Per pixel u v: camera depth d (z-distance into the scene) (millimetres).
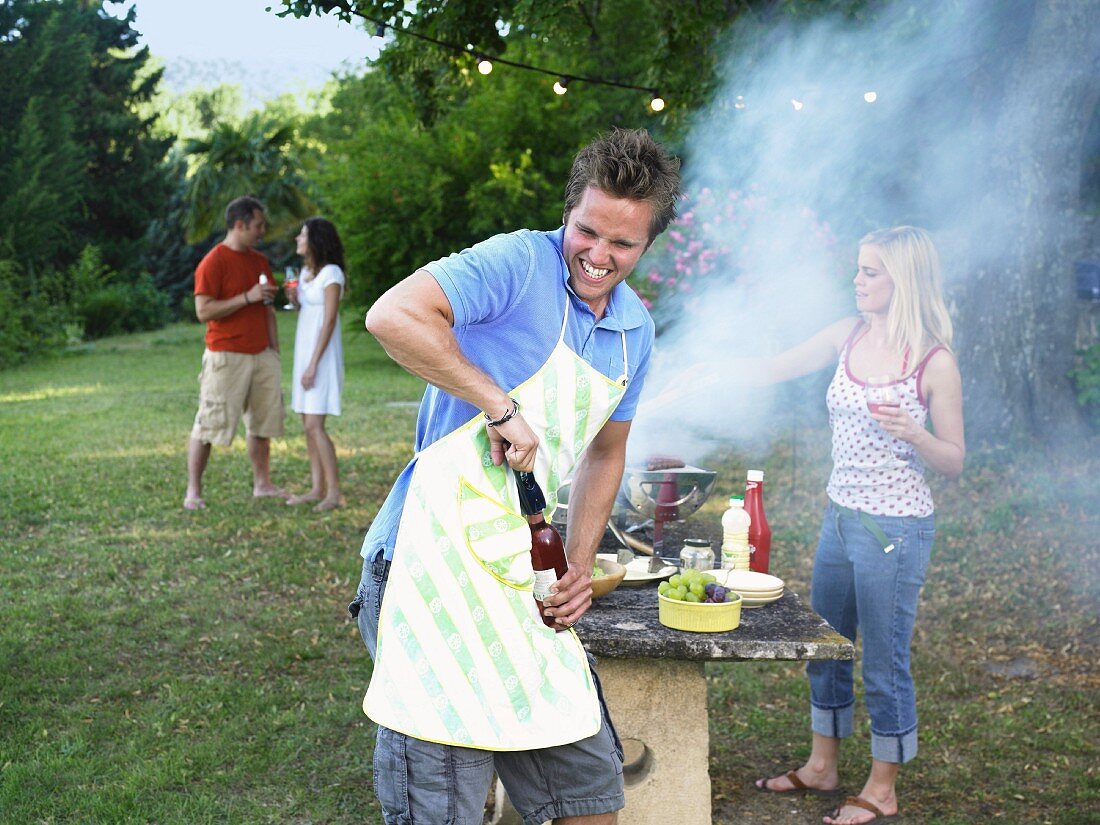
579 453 2082
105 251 30641
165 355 20203
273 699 3818
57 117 26484
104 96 31906
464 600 1921
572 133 15344
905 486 2906
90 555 5648
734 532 2893
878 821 3020
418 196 15508
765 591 2652
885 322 2967
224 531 6164
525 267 1908
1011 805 3129
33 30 26141
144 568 5453
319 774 3277
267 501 6945
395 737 1923
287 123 30844
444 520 1925
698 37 6664
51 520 6410
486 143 15523
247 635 4492
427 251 16078
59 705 3738
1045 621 4676
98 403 12281
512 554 1948
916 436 2752
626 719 2670
